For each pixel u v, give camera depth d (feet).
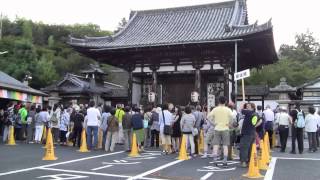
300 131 53.62
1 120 75.05
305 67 215.72
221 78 81.05
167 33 86.53
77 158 43.47
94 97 115.65
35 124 65.16
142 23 96.63
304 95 112.88
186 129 45.91
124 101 131.13
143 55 82.64
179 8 97.45
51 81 187.93
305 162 42.57
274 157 47.75
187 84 83.71
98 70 130.11
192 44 73.87
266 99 115.34
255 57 88.17
